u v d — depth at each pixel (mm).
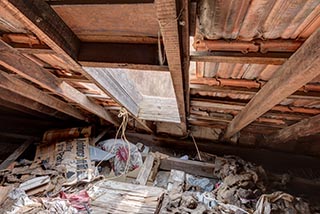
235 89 1714
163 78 3348
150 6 867
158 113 3250
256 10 858
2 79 1787
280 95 1292
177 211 2541
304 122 2318
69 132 3898
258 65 1308
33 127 4402
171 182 3199
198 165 3473
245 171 3125
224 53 1184
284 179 3119
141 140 4133
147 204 2627
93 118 4082
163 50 1147
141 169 3385
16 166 3211
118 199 2695
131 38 1156
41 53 1361
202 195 2859
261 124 3002
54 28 993
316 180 3188
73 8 925
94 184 2977
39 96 2400
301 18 878
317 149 3648
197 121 3254
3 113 4367
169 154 3957
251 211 2529
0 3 745
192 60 1232
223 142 3955
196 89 1812
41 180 2824
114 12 936
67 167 3186
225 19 937
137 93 3098
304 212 2428
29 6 817
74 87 2287
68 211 2381
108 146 3676
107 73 1784
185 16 788
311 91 1551
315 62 874
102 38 1189
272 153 3760
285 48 1098
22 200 2373
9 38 1281
